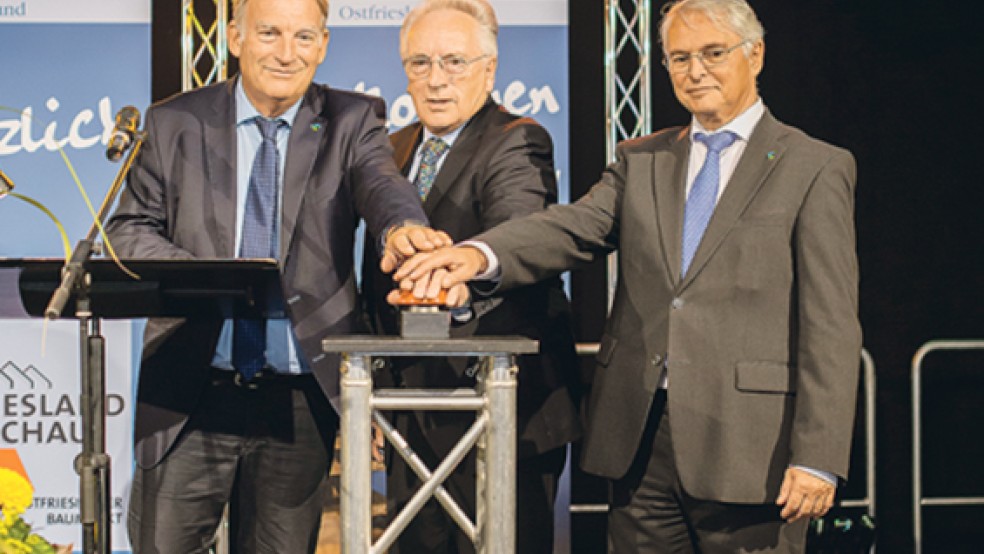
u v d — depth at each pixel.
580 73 4.31
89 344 2.28
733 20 2.68
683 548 2.72
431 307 2.28
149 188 2.78
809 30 4.39
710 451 2.54
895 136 4.42
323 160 2.79
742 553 2.57
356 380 2.14
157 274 2.13
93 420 2.31
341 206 2.78
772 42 4.39
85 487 2.30
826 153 2.58
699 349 2.57
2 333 3.89
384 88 3.94
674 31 2.74
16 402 3.89
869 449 4.16
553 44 3.94
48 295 2.25
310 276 2.71
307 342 2.66
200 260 2.09
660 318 2.64
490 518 2.16
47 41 3.93
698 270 2.60
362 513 2.14
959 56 4.42
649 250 2.69
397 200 2.62
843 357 2.44
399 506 3.06
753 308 2.55
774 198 2.57
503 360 2.17
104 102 3.95
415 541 3.07
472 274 2.53
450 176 3.05
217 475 2.73
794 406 2.52
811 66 4.40
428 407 2.19
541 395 2.99
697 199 2.69
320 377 2.65
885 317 4.45
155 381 2.70
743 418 2.52
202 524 2.74
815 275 2.48
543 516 3.00
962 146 4.44
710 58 2.68
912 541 4.45
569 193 4.07
